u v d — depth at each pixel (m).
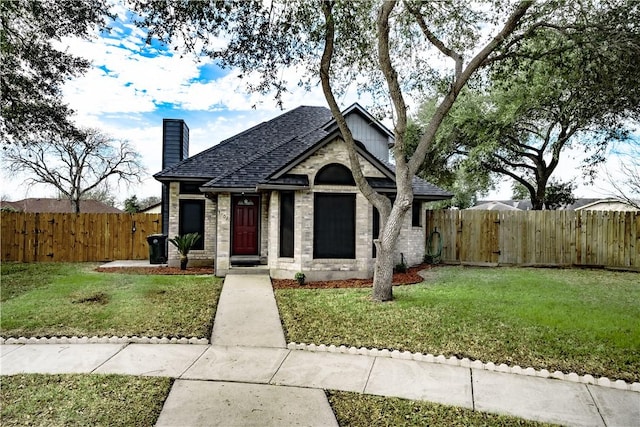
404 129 8.11
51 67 11.00
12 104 10.67
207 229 13.70
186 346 5.76
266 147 14.87
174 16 7.15
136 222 16.02
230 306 7.83
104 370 4.88
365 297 8.52
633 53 7.84
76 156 28.11
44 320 6.80
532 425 3.68
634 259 12.77
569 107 11.98
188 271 12.54
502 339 5.77
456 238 14.63
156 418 3.76
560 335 5.89
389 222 8.21
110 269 12.89
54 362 5.12
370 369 4.95
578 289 9.45
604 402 4.11
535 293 8.88
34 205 30.64
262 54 8.30
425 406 4.02
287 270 11.11
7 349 5.57
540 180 19.88
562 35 8.86
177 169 13.45
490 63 9.06
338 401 4.13
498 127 16.88
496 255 14.16
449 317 6.80
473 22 9.02
